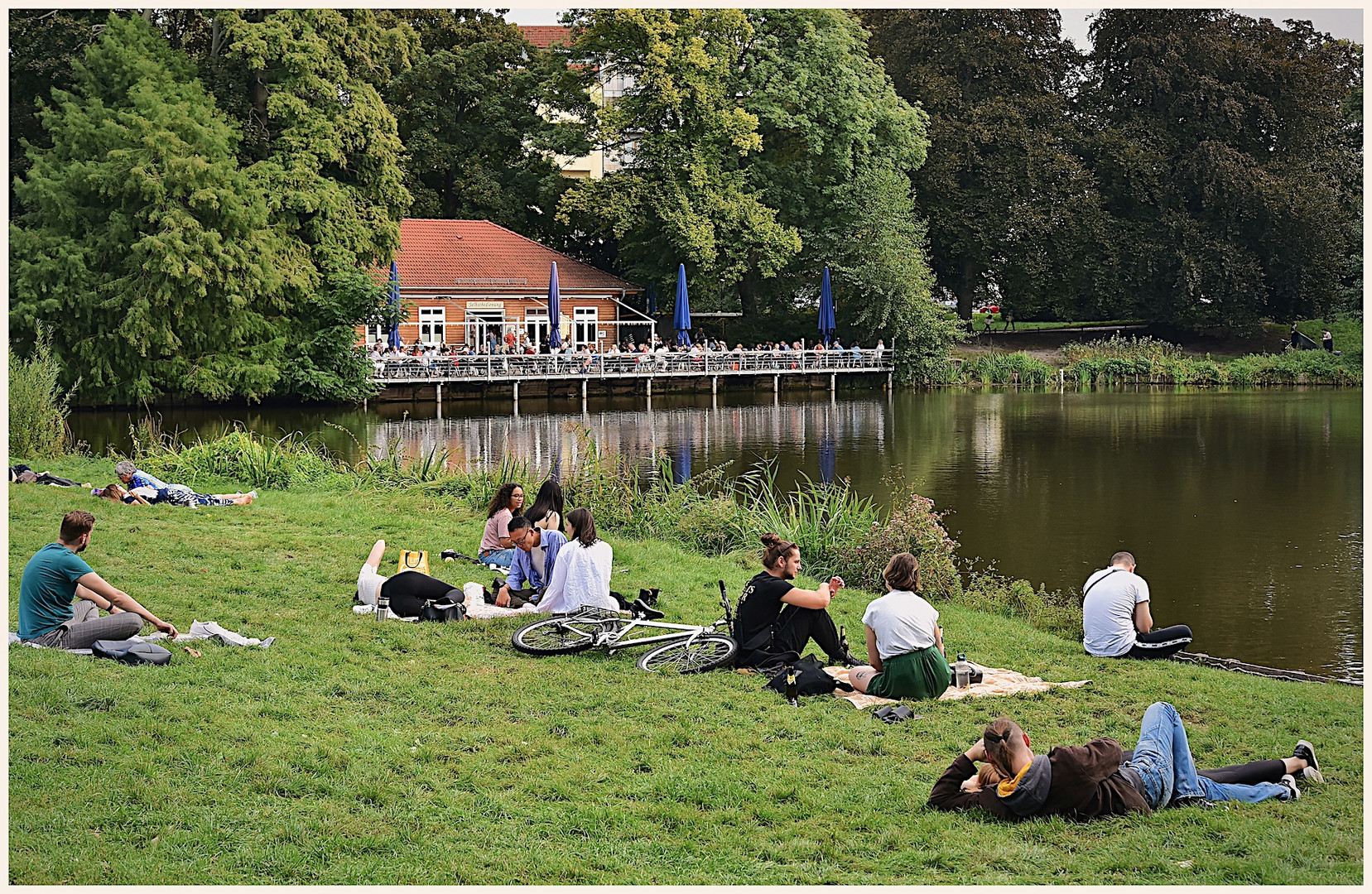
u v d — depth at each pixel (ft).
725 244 170.81
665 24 163.73
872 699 25.86
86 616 27.58
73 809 18.26
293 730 22.26
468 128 190.39
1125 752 20.29
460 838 18.03
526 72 189.37
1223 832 18.51
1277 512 66.23
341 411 132.46
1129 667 30.32
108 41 125.59
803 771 21.20
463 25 196.03
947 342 177.88
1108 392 164.86
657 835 18.37
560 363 149.59
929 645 26.14
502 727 23.13
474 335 166.91
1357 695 28.55
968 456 90.74
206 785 19.49
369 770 20.38
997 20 202.39
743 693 25.85
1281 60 206.28
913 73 198.49
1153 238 205.16
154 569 36.94
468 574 39.09
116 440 96.43
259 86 141.08
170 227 120.78
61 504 47.47
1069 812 18.98
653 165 171.22
